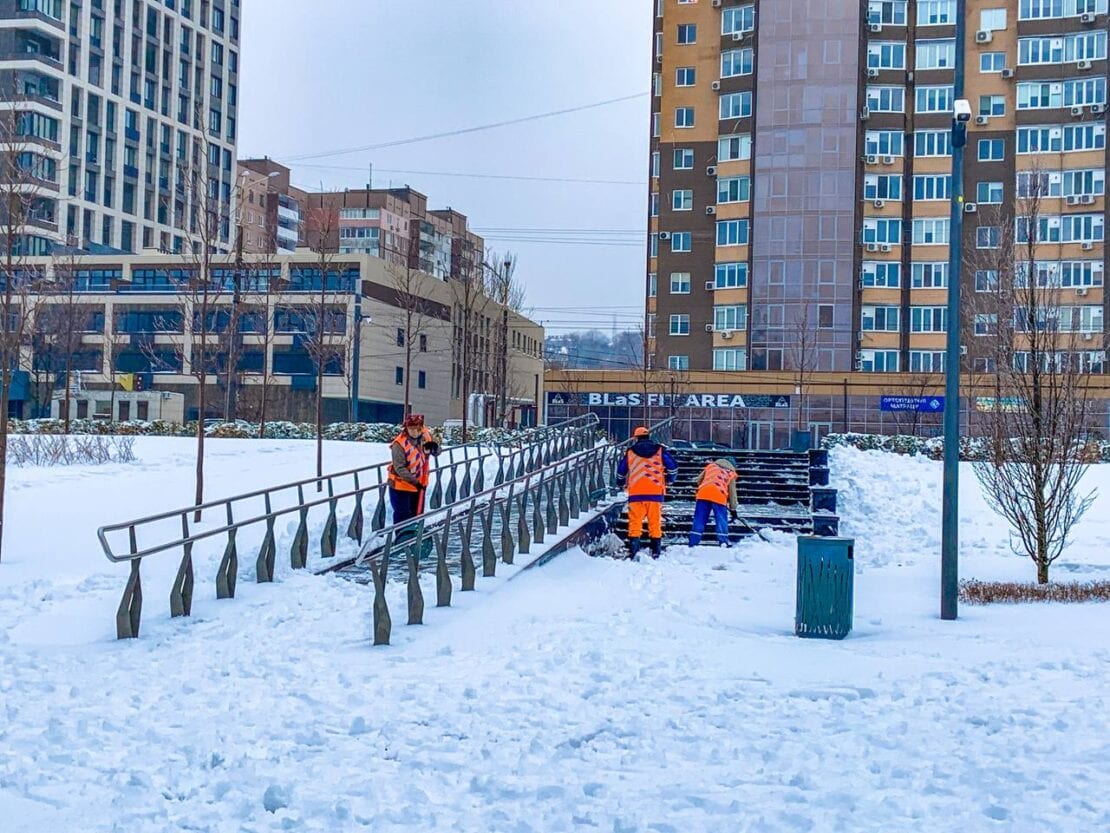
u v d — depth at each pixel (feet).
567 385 204.54
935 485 84.79
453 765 22.33
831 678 30.37
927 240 202.49
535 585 46.57
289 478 83.15
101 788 20.93
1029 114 198.59
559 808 19.56
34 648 34.47
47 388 210.38
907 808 19.13
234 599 41.70
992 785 20.43
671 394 190.70
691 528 71.00
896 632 38.91
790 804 19.62
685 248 211.82
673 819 18.81
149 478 81.61
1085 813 18.83
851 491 82.89
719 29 211.41
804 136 202.49
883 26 204.85
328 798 20.18
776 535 68.95
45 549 53.06
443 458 98.07
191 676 30.35
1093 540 67.10
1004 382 55.01
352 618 38.55
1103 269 192.75
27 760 22.66
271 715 26.30
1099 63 195.93
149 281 235.81
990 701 27.27
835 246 200.85
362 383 214.07
